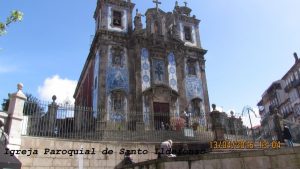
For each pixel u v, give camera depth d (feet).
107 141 51.93
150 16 109.40
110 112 84.07
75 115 55.26
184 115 86.17
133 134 64.95
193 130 73.10
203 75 109.81
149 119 86.07
